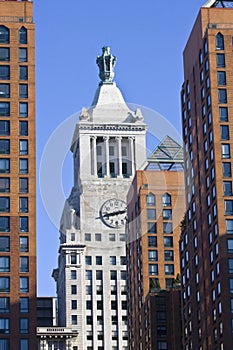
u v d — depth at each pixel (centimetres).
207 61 18638
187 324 19425
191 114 19688
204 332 17975
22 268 16975
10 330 16538
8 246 17075
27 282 16900
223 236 17288
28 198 17388
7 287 16812
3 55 18162
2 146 17600
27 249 17112
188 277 19488
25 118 17812
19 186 17425
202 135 18738
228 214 17462
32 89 18000
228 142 17988
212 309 17462
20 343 16488
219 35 18688
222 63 18500
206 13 19000
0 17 18388
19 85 18000
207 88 18550
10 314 16638
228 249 17200
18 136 17688
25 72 18112
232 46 18612
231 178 17725
